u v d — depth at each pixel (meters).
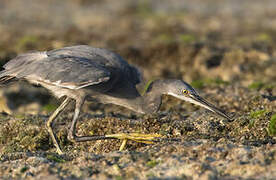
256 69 21.05
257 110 12.73
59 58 10.70
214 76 20.44
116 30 29.39
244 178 7.50
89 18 33.62
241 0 41.72
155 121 12.11
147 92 11.55
